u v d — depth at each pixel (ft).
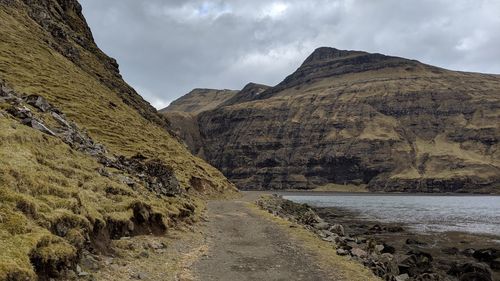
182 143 446.19
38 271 40.75
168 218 89.86
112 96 324.39
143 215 77.56
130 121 273.95
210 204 203.21
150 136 278.67
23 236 41.83
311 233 115.55
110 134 218.79
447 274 118.11
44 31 349.00
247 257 73.26
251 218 141.79
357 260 83.05
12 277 35.40
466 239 191.62
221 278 57.52
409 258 117.91
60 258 43.91
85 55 401.29
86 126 209.15
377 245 138.92
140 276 51.96
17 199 47.09
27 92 201.46
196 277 56.80
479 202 629.10
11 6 331.57
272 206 221.87
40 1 403.95
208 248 78.89
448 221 281.33
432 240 186.91
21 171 54.90
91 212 59.41
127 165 120.57
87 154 96.78
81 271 47.06
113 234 65.41
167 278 54.19
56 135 88.84
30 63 247.29
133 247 63.87
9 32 276.41
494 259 140.26
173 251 70.79
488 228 237.66
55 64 278.46
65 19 453.99
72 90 246.47
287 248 84.53
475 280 110.52
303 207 306.55
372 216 317.63
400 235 202.28
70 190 59.88
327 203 541.34
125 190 81.66
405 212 370.12
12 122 72.90
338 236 139.44
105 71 416.67
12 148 62.03
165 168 147.54
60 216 50.42
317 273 64.23
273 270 64.34
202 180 271.28
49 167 67.15
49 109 109.40
